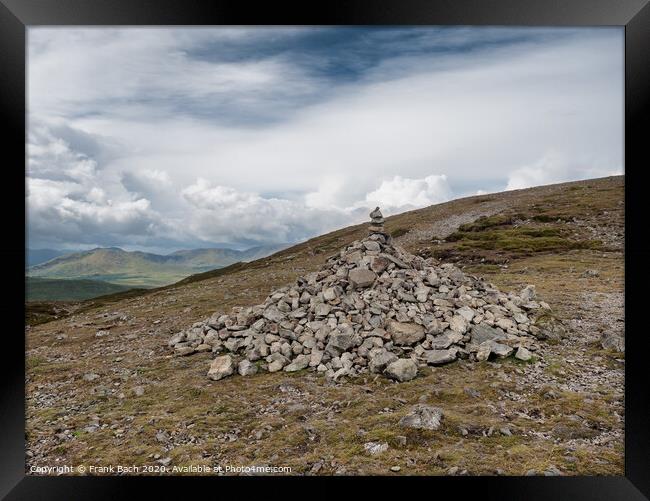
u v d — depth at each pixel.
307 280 18.00
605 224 63.47
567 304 20.88
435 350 13.50
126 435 10.52
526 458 8.62
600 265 38.56
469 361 13.28
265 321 16.03
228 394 12.42
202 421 10.89
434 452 8.88
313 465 8.86
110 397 12.92
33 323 34.88
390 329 14.24
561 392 11.17
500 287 28.91
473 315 14.90
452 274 17.81
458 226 76.56
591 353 13.88
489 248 55.38
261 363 14.29
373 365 12.95
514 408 10.54
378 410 10.74
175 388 13.11
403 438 9.27
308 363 13.92
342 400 11.49
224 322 17.06
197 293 37.06
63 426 11.05
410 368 12.47
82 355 17.97
